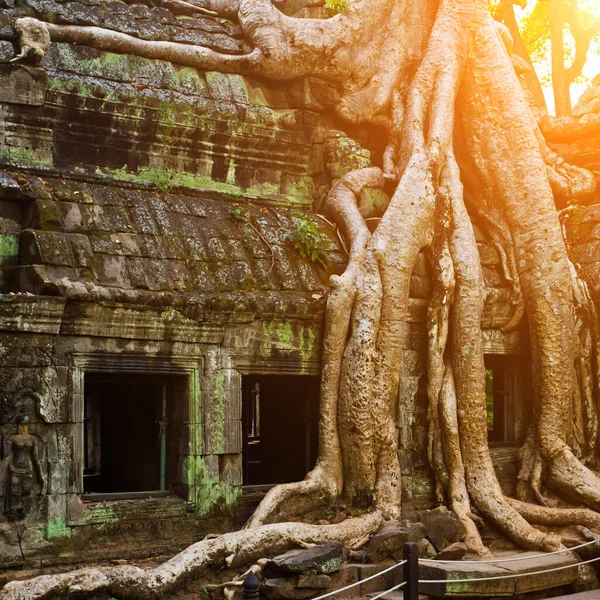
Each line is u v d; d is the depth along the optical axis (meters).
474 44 11.92
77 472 8.25
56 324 8.06
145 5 11.01
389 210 10.41
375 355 9.80
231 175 10.77
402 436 10.52
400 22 11.84
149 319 8.61
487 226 11.91
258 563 8.15
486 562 9.05
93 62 9.87
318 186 11.38
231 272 9.41
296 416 10.96
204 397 9.11
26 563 7.86
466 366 10.60
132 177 10.01
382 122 11.69
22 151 9.28
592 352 11.97
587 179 12.78
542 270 11.47
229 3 11.48
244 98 10.84
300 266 10.02
